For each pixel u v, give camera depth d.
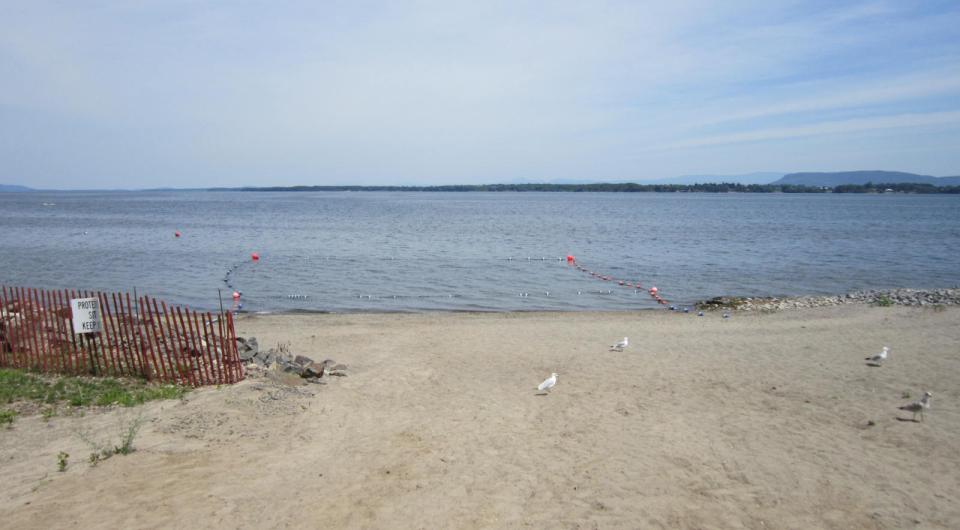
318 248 50.56
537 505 8.12
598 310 27.42
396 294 31.11
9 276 34.59
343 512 7.80
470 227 76.06
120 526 7.17
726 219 96.56
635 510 7.98
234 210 122.88
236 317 24.72
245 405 11.82
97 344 14.30
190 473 8.71
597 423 11.53
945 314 23.06
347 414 11.87
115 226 73.62
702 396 13.25
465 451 10.07
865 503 8.18
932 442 10.27
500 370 15.87
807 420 11.52
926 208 142.75
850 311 24.66
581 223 85.44
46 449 9.41
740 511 7.97
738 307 27.38
